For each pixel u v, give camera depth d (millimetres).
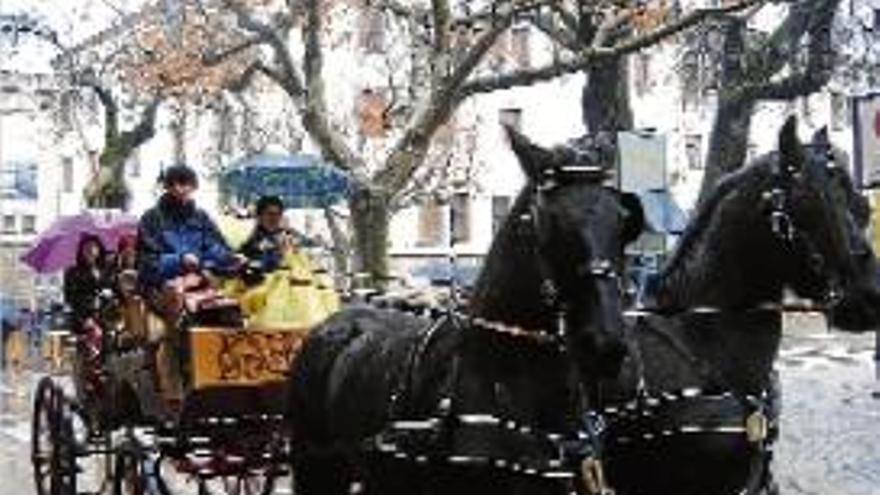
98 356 11969
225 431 10211
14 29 36094
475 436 6930
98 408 11891
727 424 7734
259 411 10188
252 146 44594
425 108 19672
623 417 7812
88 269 13000
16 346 37312
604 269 6488
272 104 44219
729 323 7883
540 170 6785
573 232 6566
